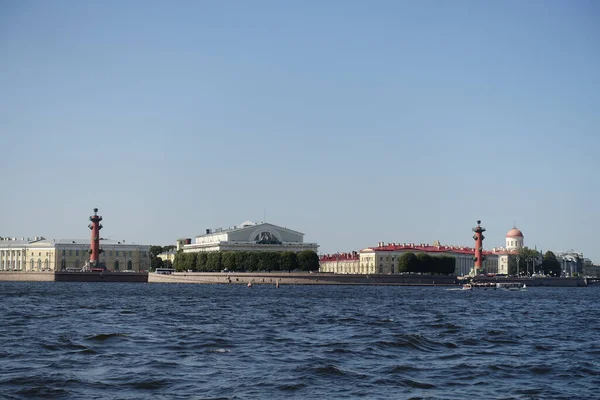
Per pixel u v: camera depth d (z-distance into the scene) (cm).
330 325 8856
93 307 11525
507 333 8156
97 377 4978
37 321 8825
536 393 4703
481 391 4747
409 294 18725
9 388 4622
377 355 6166
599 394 4691
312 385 4822
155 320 9219
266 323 9000
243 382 4878
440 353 6381
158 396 4459
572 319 10650
